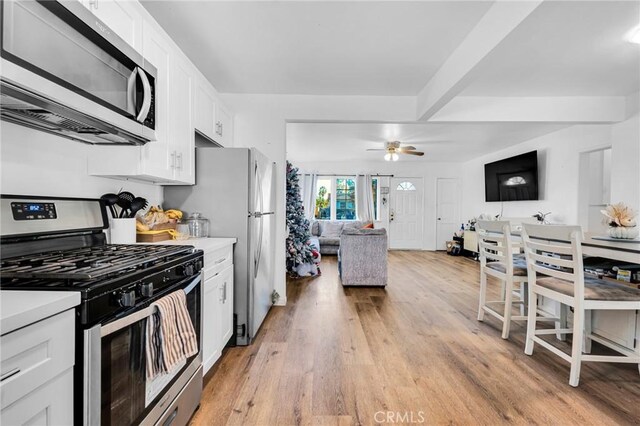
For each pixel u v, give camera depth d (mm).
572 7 1886
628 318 2090
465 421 1599
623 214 2422
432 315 3162
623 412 1671
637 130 3312
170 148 1989
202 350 1727
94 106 1221
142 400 1155
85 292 911
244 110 3436
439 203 8148
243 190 2482
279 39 2328
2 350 701
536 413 1662
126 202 1926
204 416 1623
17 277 974
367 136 5273
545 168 5137
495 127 4695
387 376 2014
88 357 917
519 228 4582
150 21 1738
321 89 3291
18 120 1271
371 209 8000
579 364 1896
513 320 2863
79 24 1153
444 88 2676
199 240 2234
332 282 4590
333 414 1647
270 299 3277
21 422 748
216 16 2045
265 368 2105
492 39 1940
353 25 2139
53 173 1522
